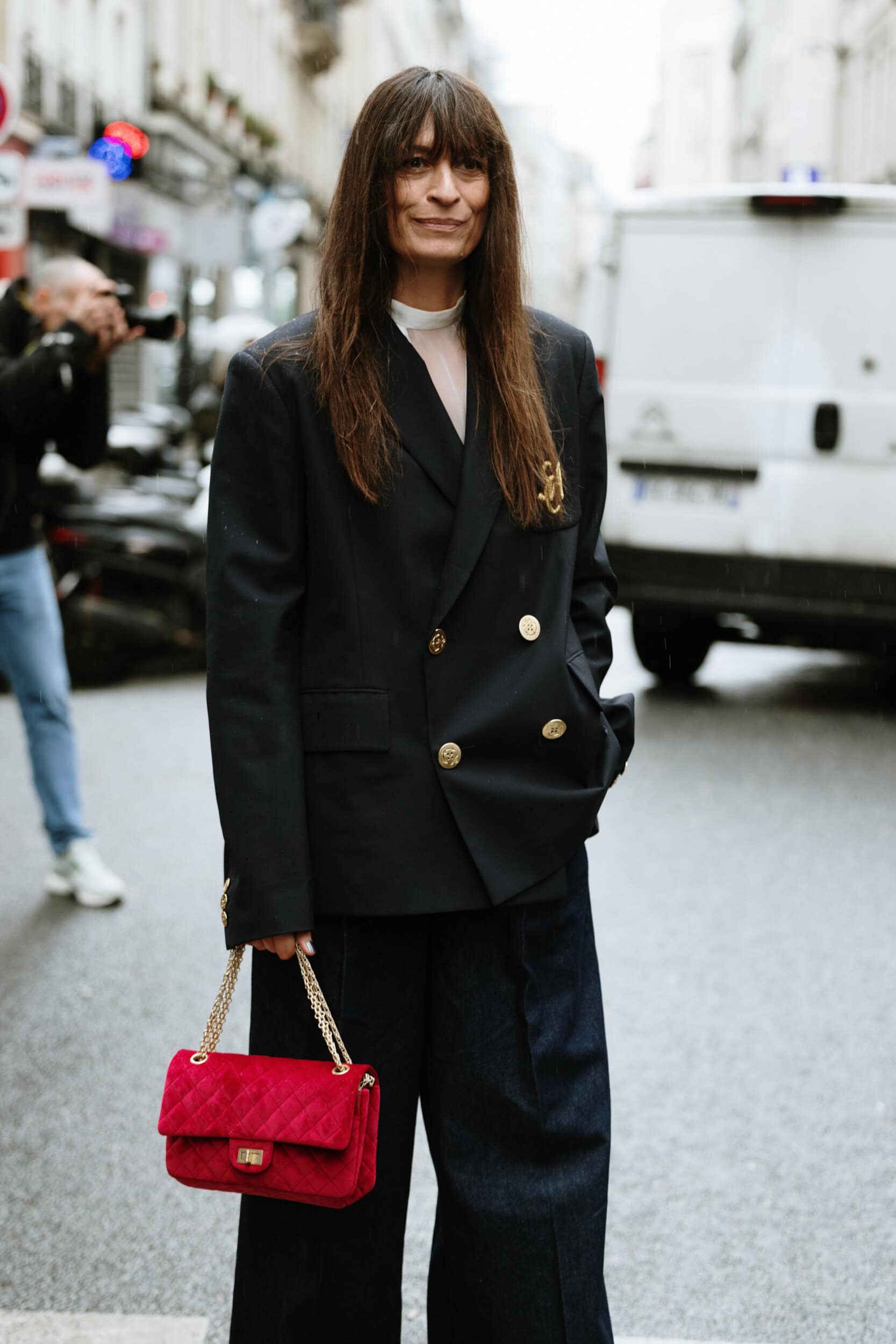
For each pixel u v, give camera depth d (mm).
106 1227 3492
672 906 5863
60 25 26609
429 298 2357
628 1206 3609
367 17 60031
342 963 2324
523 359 2348
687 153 73000
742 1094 4223
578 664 2389
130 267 30312
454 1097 2377
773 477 9367
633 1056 4469
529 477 2322
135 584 10383
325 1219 2348
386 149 2271
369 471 2262
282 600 2301
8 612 5641
